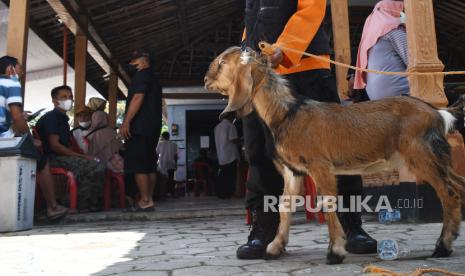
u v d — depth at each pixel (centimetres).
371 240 312
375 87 488
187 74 1496
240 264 290
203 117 1823
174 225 579
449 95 557
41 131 708
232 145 1121
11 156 533
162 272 275
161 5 1002
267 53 289
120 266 299
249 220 522
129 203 779
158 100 704
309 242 379
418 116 274
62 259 334
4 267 308
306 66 316
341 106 282
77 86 944
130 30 1078
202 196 1427
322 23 326
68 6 809
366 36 501
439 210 478
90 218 659
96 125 812
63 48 995
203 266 288
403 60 480
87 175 727
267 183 312
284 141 278
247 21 337
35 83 1177
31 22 860
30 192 563
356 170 280
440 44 1328
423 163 271
